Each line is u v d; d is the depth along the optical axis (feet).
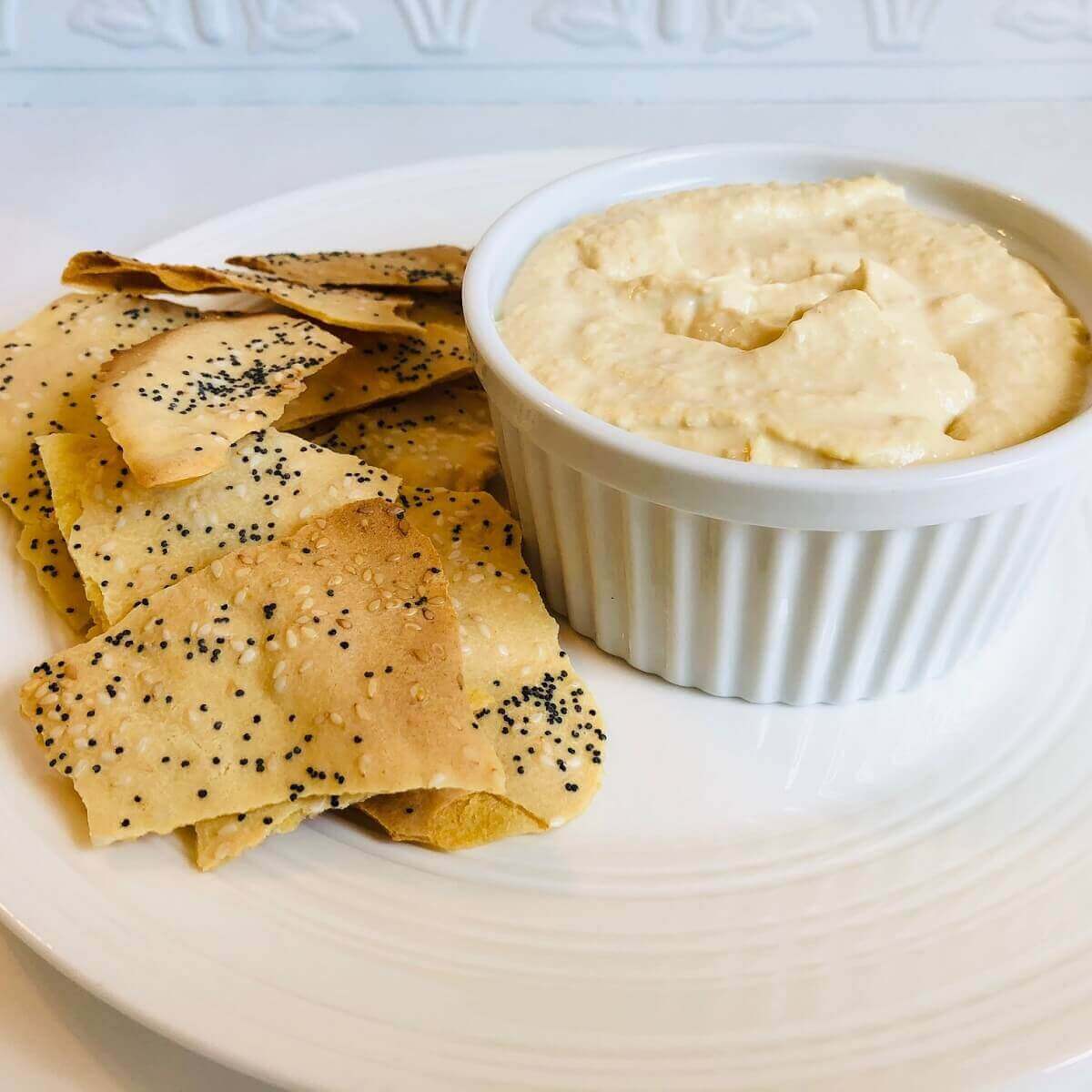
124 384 0.94
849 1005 0.78
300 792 0.83
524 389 0.87
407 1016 0.78
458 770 0.82
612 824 0.87
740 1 1.54
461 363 1.06
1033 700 0.92
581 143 1.53
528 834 0.86
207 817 0.83
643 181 1.04
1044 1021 0.77
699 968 0.80
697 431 0.85
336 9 1.55
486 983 0.79
